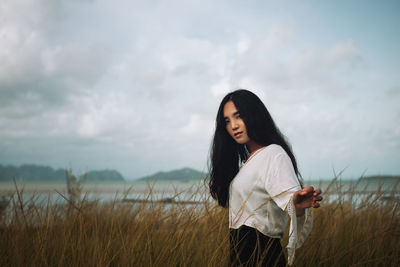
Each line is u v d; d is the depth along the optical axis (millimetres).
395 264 2010
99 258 1619
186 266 1793
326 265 2096
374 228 2322
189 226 1904
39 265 1687
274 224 1347
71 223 1938
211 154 1748
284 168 1272
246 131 1514
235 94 1559
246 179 1405
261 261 1262
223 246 1639
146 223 1868
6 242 1876
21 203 1836
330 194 2672
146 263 1702
